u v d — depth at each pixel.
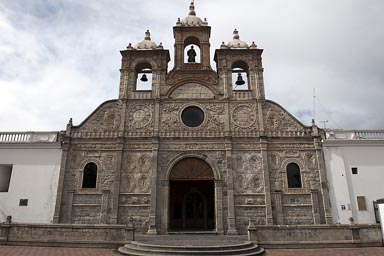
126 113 30.34
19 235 20.72
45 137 29.95
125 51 32.44
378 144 28.77
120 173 28.11
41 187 27.70
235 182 28.00
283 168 28.45
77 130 29.61
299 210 27.16
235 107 30.59
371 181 27.72
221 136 29.39
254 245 19.19
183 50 33.44
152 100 30.83
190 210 31.08
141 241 20.14
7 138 29.72
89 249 19.52
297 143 29.25
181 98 30.92
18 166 28.28
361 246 20.27
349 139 29.08
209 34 34.38
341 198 27.20
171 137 29.30
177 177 28.45
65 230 20.61
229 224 26.44
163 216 26.78
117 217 26.78
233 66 33.50
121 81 31.52
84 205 27.23
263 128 29.56
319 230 20.56
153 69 32.03
